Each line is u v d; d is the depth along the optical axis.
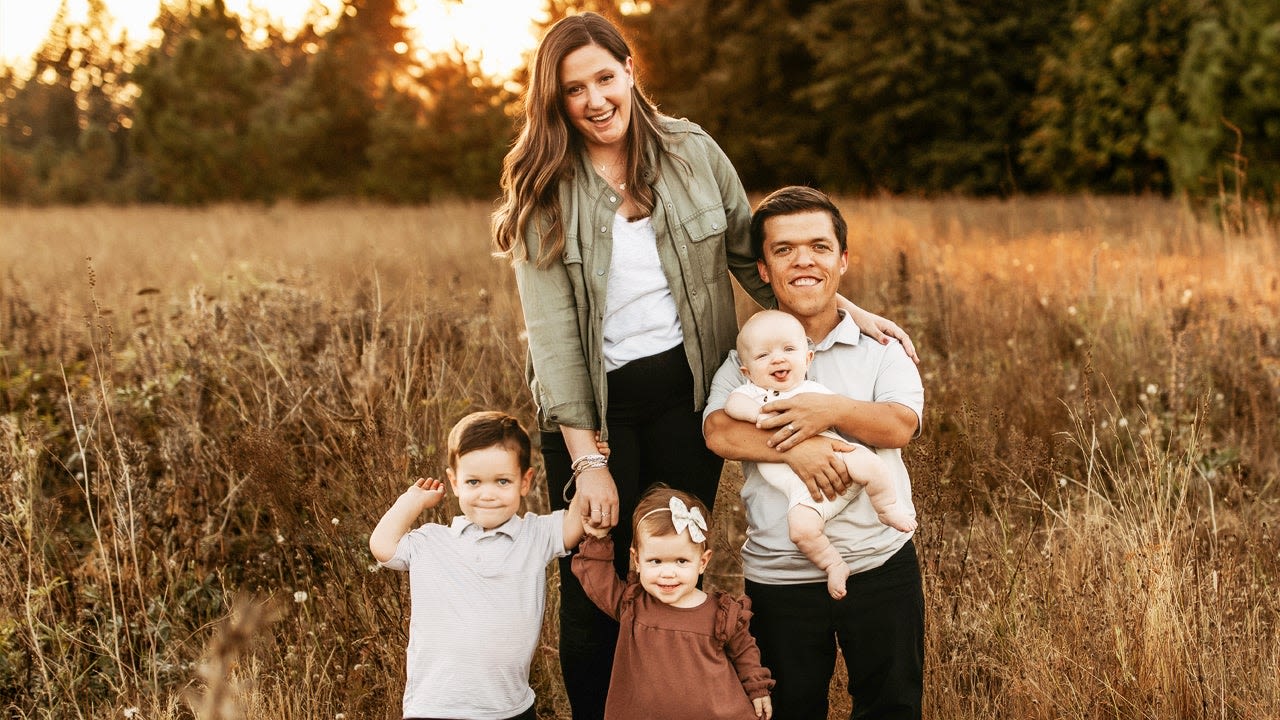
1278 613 2.85
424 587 2.50
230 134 31.42
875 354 2.58
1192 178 9.73
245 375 3.95
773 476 2.48
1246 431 4.34
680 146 2.70
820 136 25.70
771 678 2.43
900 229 9.62
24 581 3.21
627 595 2.47
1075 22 18.78
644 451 2.75
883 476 2.41
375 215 16.34
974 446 3.51
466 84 29.94
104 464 3.41
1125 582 2.94
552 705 3.17
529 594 2.51
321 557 3.35
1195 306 5.56
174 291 6.22
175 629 3.13
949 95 23.19
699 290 2.67
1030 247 8.80
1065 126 19.23
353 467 3.40
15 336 5.11
